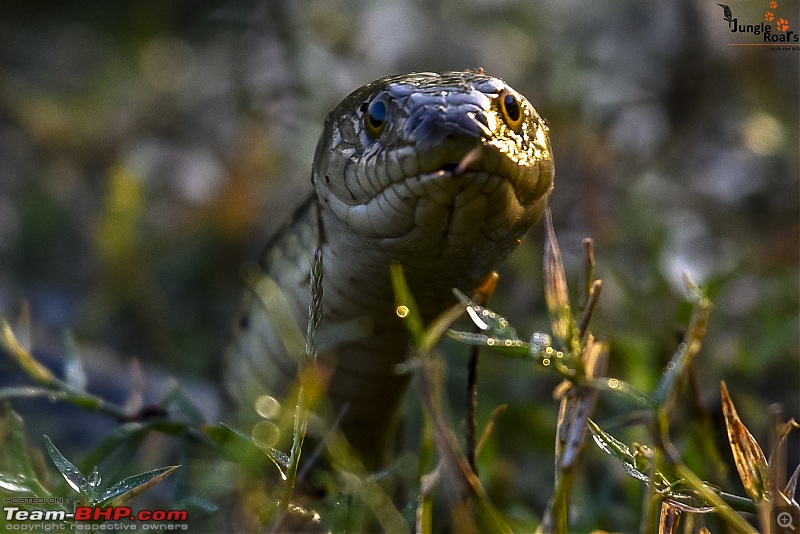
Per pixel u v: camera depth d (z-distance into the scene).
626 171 9.59
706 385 7.11
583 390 3.76
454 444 3.87
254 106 10.40
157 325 9.62
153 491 6.16
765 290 8.19
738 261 7.69
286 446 5.60
